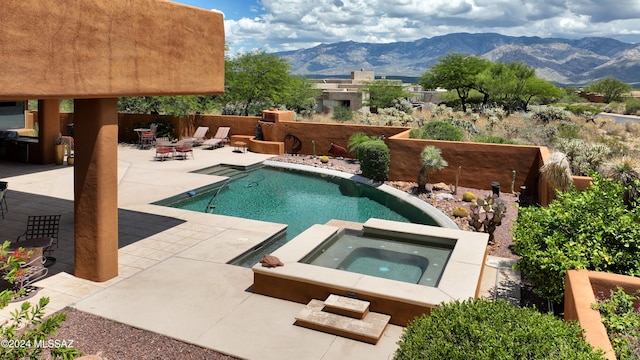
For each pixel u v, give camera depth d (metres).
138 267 9.43
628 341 4.84
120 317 7.46
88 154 8.33
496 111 33.62
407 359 4.26
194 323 7.33
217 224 12.36
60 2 6.75
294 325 7.34
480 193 17.09
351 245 10.42
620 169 12.27
